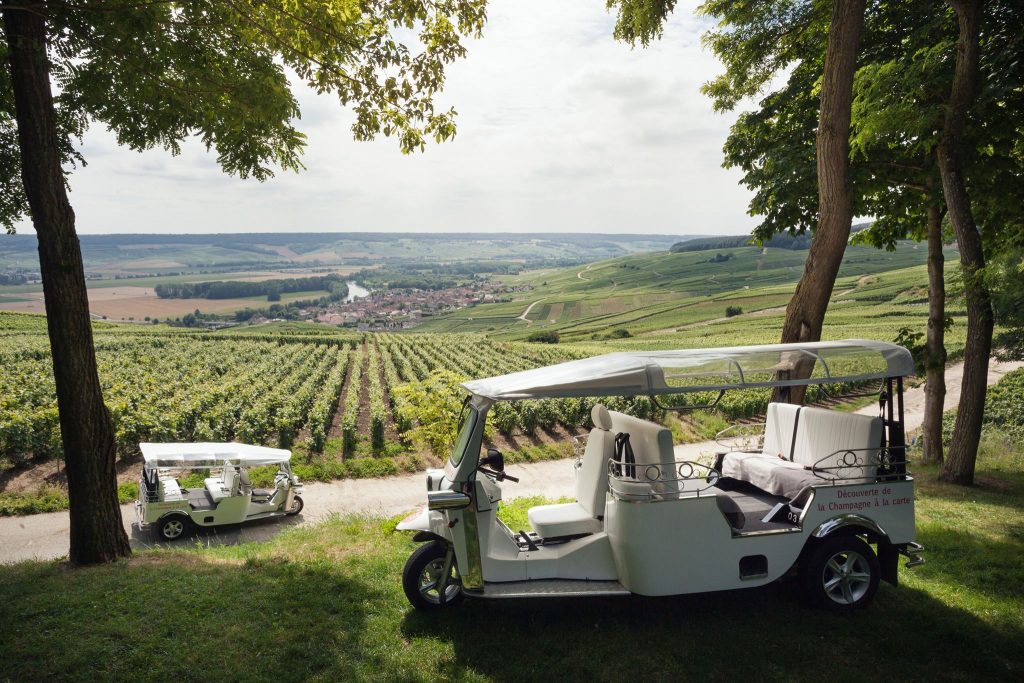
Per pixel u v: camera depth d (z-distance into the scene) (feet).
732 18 47.37
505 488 53.52
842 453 20.26
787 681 15.10
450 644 17.10
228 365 120.67
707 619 18.42
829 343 20.06
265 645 16.88
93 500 25.43
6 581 22.67
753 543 18.21
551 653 16.61
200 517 40.45
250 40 27.63
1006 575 21.86
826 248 35.50
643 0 35.88
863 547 18.85
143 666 15.70
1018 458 58.18
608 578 18.60
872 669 15.51
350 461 59.77
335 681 15.19
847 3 33.88
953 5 36.32
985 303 40.06
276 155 32.60
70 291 24.43
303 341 196.34
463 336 232.73
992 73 37.70
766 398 72.43
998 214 43.06
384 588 21.21
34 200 23.66
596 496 19.33
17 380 86.33
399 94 26.50
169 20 25.27
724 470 24.21
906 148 43.16
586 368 18.53
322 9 24.66
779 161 46.26
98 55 26.40
